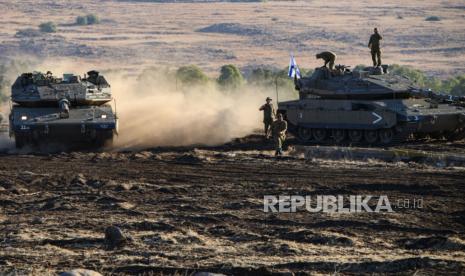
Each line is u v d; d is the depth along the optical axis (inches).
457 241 2326.5
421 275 2007.9
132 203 3026.6
